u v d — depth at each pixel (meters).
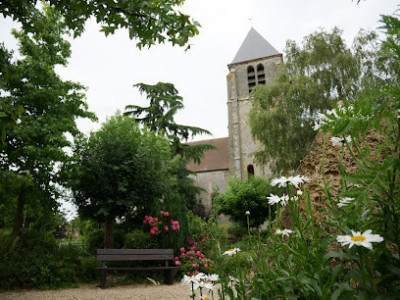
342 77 10.93
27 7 2.58
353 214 0.84
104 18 2.73
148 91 16.86
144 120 16.61
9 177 1.44
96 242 8.09
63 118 7.29
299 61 12.47
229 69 30.06
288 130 11.95
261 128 12.64
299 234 1.00
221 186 25.62
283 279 0.92
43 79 7.21
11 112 1.76
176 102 16.95
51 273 5.56
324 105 10.96
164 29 2.71
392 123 0.79
